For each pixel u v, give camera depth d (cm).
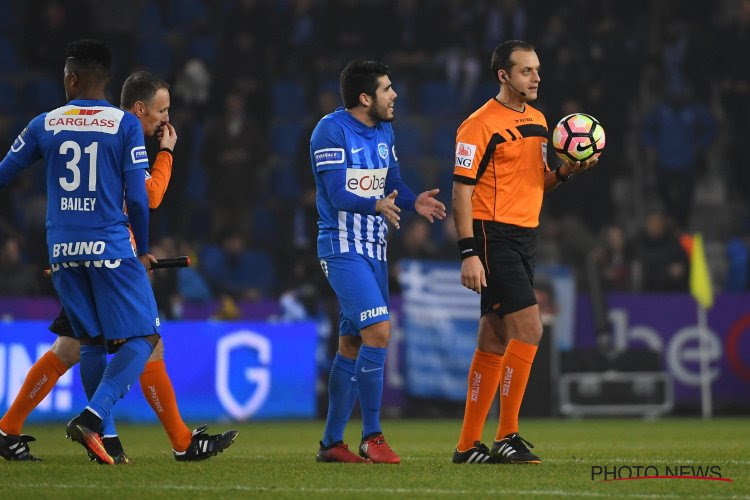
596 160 2256
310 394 4759
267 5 6481
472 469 2073
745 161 6462
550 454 2555
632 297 5188
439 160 6669
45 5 6191
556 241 5891
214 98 6200
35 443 3169
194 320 4834
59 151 2108
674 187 6238
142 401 4497
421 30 6662
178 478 1902
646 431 3844
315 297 5028
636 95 6419
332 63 6550
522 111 2225
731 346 5234
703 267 5075
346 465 2170
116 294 2097
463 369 4938
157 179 2222
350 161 2234
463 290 4953
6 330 4134
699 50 6581
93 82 2147
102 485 1794
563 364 4856
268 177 6538
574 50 6331
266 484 1822
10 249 4925
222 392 4572
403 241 5197
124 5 7050
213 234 5922
